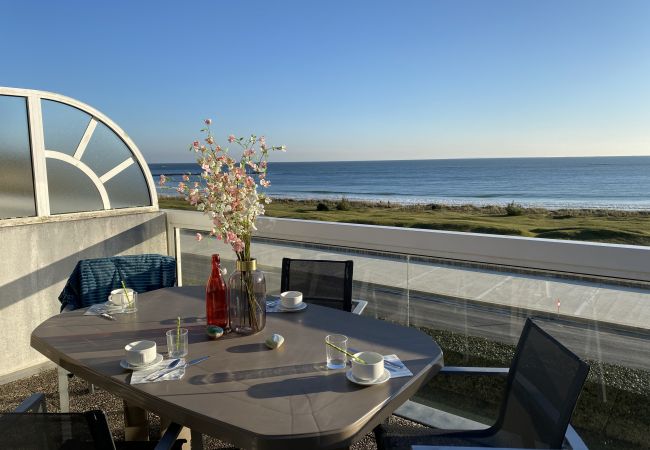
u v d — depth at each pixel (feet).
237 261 5.28
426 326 8.36
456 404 8.00
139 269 8.05
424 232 8.22
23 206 9.46
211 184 4.81
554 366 4.09
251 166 4.92
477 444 4.78
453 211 107.55
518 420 4.53
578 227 79.36
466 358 7.98
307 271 7.57
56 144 9.99
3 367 9.01
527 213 99.50
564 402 3.71
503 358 7.56
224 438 3.30
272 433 3.14
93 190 10.84
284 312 6.16
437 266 8.18
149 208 11.97
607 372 6.69
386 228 8.66
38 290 9.45
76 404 8.16
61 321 5.76
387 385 3.97
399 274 8.61
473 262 7.78
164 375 4.15
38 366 9.55
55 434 2.98
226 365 4.39
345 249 9.18
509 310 7.47
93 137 10.73
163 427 6.59
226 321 5.44
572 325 6.89
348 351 4.74
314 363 4.44
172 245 12.15
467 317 7.90
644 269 6.19
